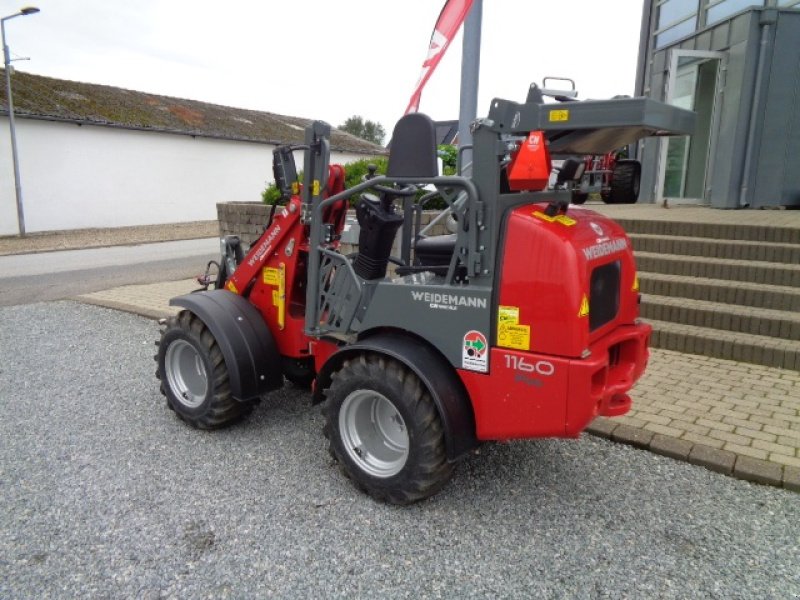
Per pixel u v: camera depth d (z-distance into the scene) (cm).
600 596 246
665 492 325
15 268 1187
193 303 376
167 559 267
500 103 260
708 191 1030
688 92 1055
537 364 263
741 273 601
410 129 288
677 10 1211
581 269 255
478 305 275
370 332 325
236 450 373
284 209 377
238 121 2941
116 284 962
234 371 365
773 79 905
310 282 348
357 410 317
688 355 531
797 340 514
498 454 369
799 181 934
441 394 283
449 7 584
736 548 278
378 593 247
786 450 358
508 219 267
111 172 2184
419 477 291
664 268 645
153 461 358
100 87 2567
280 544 279
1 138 1855
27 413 432
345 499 317
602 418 404
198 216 2533
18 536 284
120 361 555
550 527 293
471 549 276
